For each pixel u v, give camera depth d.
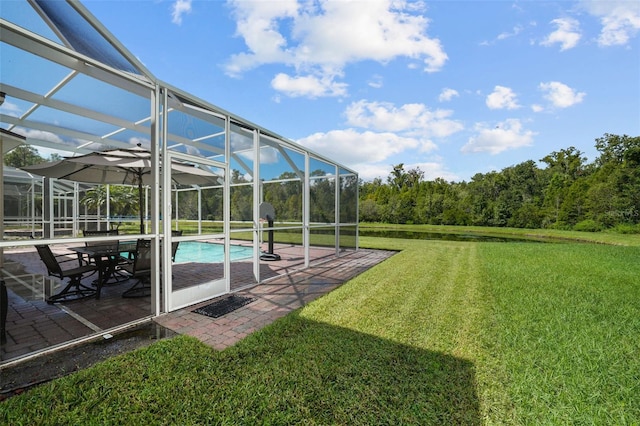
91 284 5.36
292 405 2.21
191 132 6.46
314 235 8.82
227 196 5.05
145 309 4.18
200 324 3.71
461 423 2.06
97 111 5.55
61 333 3.35
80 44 3.35
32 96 4.75
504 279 6.32
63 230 12.05
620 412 2.17
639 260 9.11
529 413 2.16
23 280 5.73
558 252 10.76
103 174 7.04
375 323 3.79
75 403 2.17
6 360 2.71
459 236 22.58
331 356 2.92
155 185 3.90
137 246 4.51
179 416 2.07
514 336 3.45
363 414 2.13
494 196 32.59
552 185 29.56
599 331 3.63
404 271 7.05
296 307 4.45
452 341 3.30
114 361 2.73
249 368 2.68
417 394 2.36
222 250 5.40
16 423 1.96
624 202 23.23
